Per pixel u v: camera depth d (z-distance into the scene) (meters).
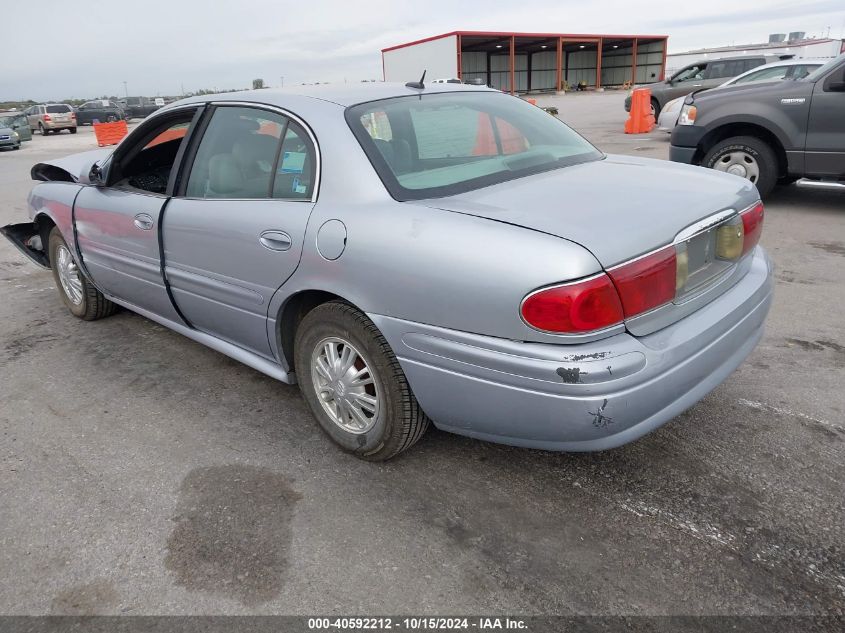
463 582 2.17
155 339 4.41
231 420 3.29
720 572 2.16
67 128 33.94
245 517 2.54
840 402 3.17
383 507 2.56
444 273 2.21
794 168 6.72
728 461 2.74
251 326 3.07
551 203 2.36
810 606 2.02
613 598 2.08
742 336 2.57
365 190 2.53
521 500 2.57
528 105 3.57
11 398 3.64
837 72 6.30
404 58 50.38
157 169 4.16
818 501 2.47
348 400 2.76
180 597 2.16
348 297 2.51
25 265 6.58
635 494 2.57
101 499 2.69
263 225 2.79
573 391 2.05
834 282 4.81
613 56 57.44
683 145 7.43
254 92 3.18
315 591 2.16
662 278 2.19
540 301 2.02
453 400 2.35
